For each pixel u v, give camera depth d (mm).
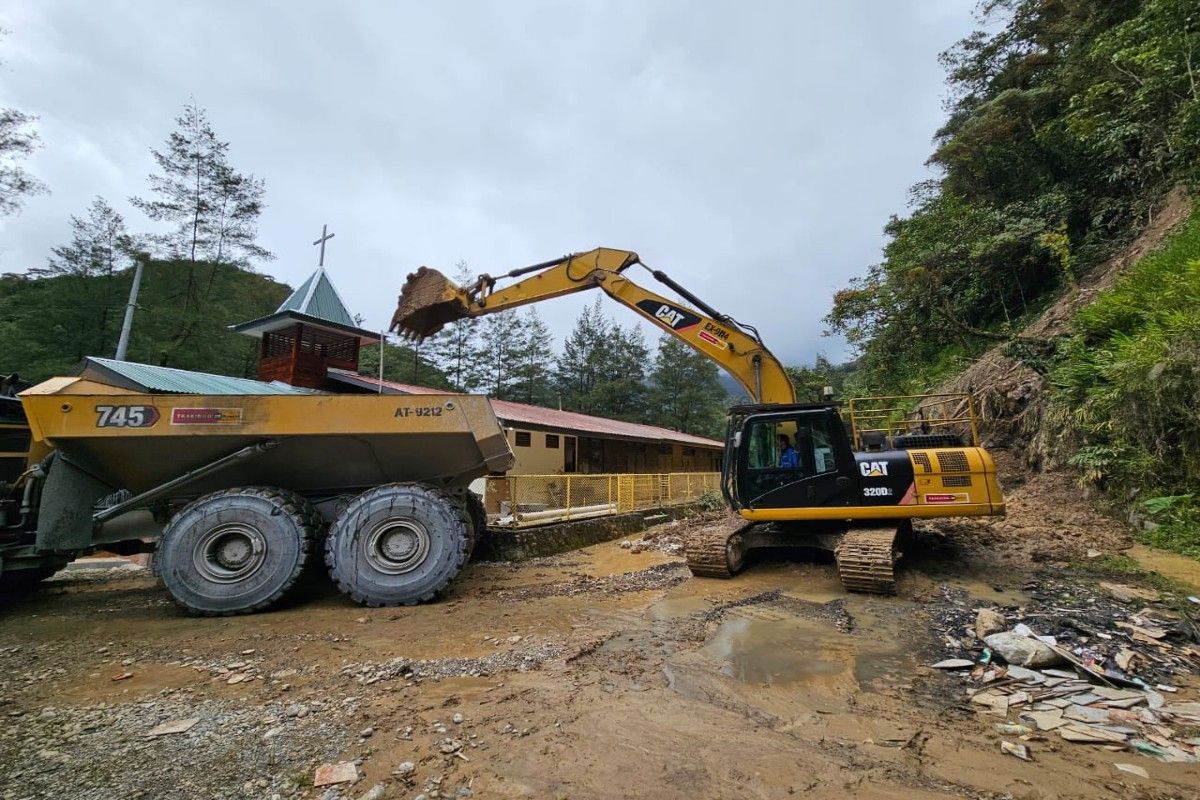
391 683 3236
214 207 22156
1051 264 12125
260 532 5156
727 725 2646
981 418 11102
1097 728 2566
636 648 3855
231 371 21984
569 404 46531
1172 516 6066
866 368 19422
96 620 4871
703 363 48062
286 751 2414
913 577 5633
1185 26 8602
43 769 2281
